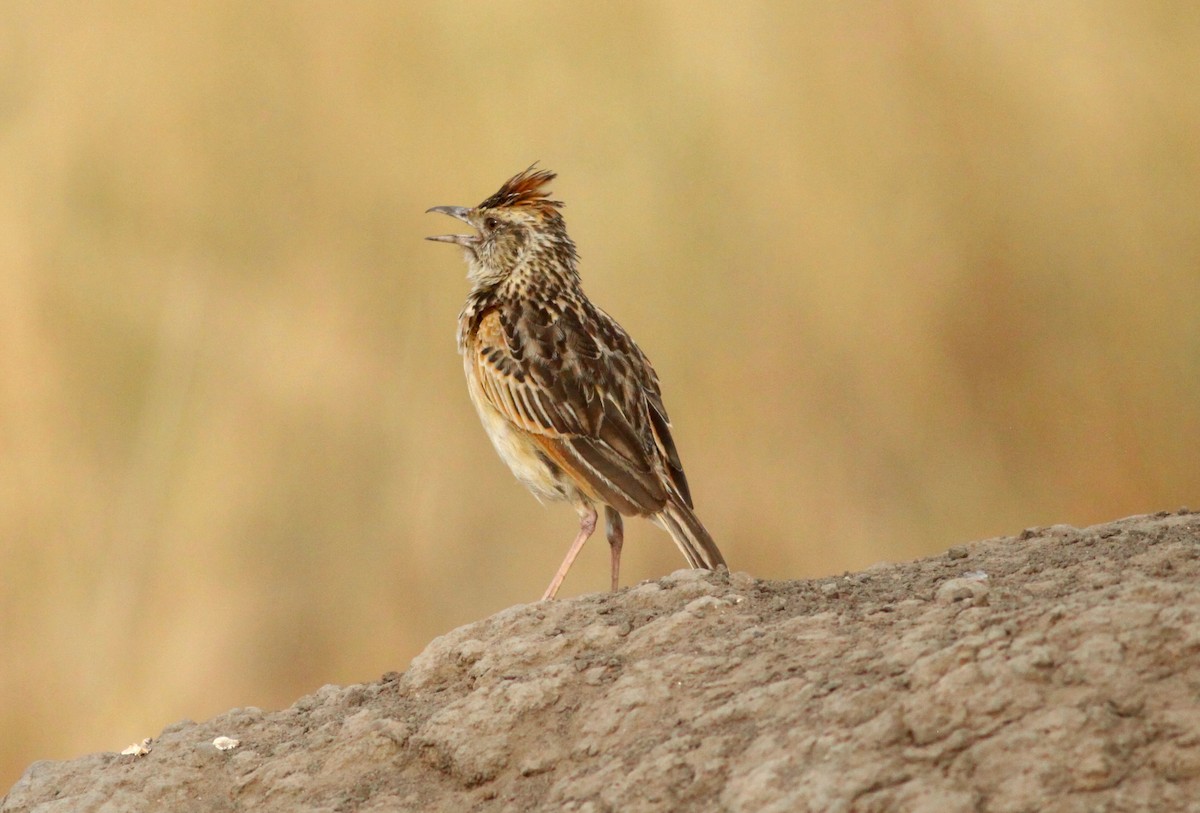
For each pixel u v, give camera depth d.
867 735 5.07
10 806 6.70
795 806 4.88
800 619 6.19
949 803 4.69
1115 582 5.88
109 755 7.05
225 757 6.68
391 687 7.14
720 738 5.40
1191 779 4.61
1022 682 5.03
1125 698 4.88
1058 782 4.68
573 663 6.29
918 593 6.42
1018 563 6.76
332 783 6.20
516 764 5.92
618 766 5.52
